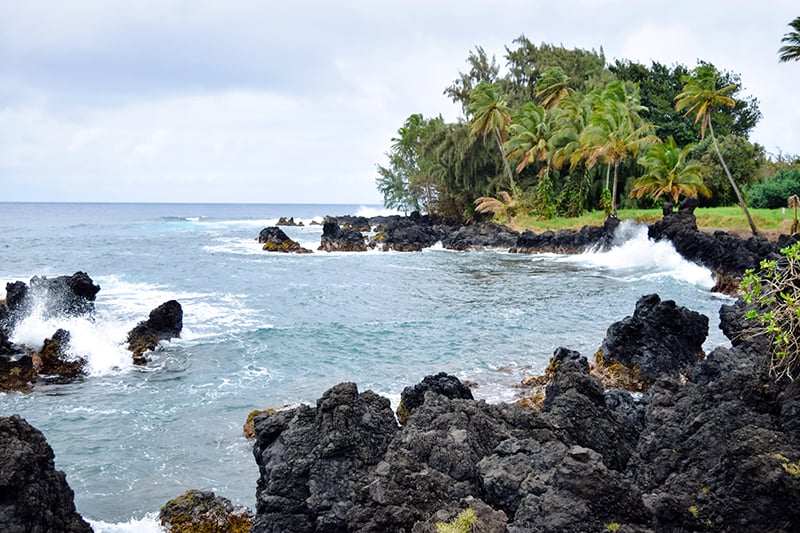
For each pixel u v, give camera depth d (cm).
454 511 689
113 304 2908
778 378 850
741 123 8575
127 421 1548
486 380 1855
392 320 2695
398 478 794
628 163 6794
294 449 927
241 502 1167
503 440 945
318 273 4341
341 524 823
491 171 7950
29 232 8256
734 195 6450
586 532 680
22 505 753
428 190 8744
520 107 8100
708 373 1320
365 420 950
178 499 1102
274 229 6278
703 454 839
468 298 3275
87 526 877
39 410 1616
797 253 870
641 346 1791
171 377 1897
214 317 2725
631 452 1023
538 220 6775
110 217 14088
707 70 4884
